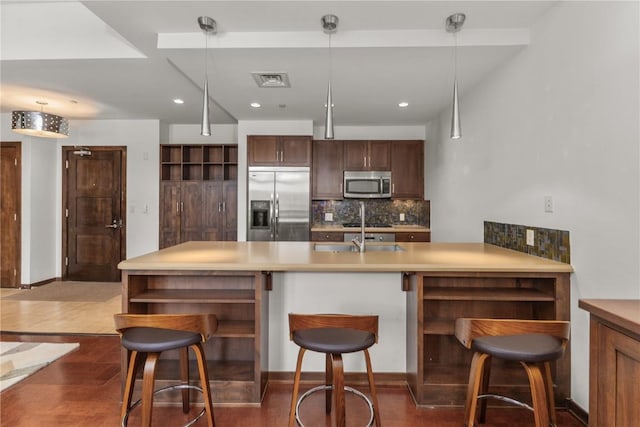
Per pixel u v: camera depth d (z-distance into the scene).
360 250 2.87
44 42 3.19
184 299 2.30
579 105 2.15
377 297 2.59
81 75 3.65
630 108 1.80
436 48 2.73
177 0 2.28
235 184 5.58
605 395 1.29
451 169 4.32
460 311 2.56
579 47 2.15
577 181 2.17
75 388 2.48
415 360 2.35
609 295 1.94
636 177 1.77
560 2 2.31
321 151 5.48
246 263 2.25
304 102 4.27
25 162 5.34
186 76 3.39
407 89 3.74
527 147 2.69
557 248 2.35
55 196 5.80
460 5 2.36
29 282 5.33
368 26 2.63
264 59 2.95
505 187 3.01
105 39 3.17
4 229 5.36
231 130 5.98
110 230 5.77
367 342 1.74
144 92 4.23
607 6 1.94
